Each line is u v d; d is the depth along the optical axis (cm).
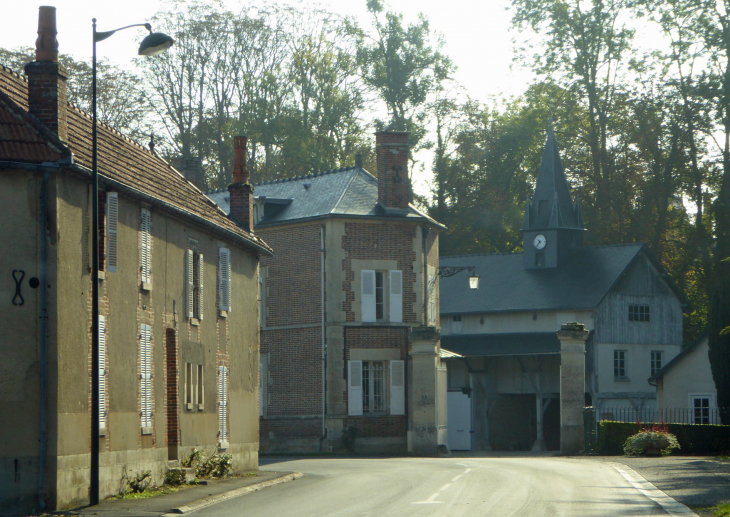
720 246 5122
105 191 1703
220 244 2345
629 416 4559
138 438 1802
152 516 1366
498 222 5853
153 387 1891
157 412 1908
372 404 3500
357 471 2305
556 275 4756
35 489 1467
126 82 4741
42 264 1512
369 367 3509
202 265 2203
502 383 4562
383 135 3612
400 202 3597
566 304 4550
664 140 5325
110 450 1673
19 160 1514
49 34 1619
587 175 5584
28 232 1516
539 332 4622
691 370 3925
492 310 4709
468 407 4506
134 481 1748
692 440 3033
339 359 3444
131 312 1794
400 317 3534
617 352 4588
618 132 5444
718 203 5141
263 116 4850
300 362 3525
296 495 1667
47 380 1494
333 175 3778
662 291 4806
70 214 1573
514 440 4600
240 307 2511
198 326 2166
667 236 5459
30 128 1559
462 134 5872
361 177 3728
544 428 4666
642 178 5416
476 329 4794
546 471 2223
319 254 3500
